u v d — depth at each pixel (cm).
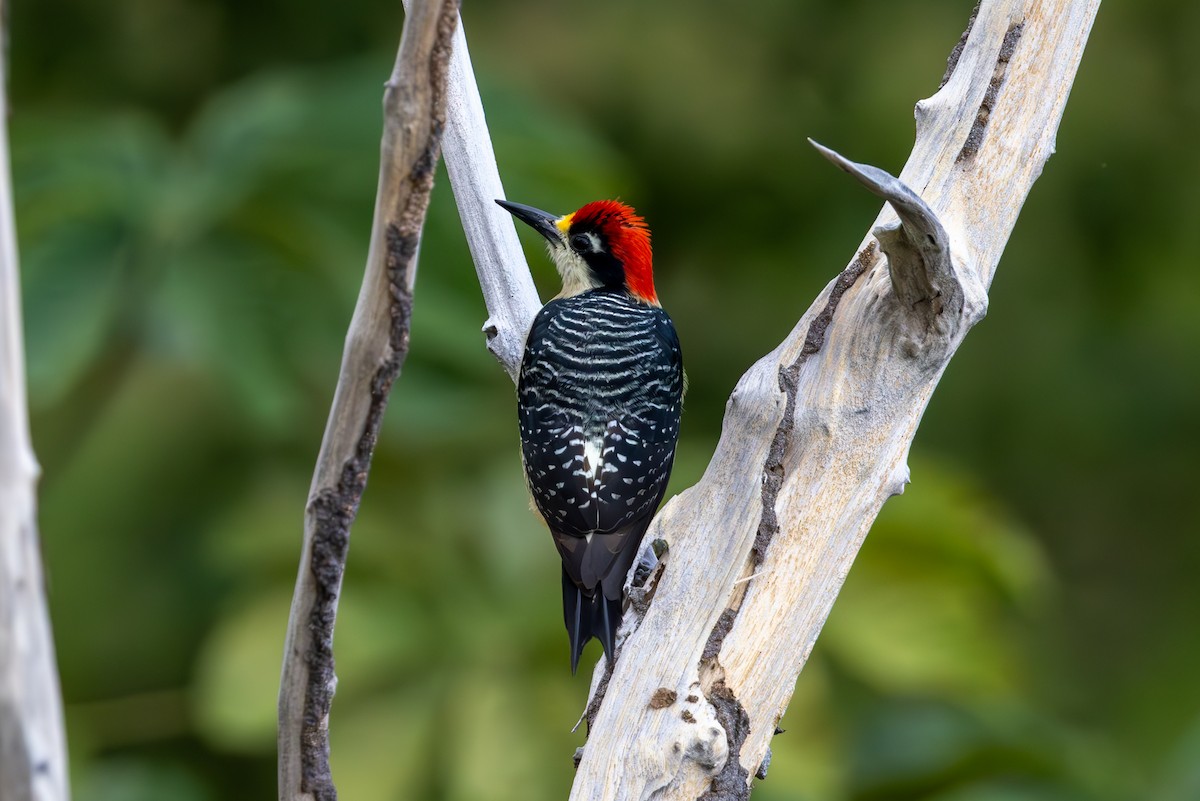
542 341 866
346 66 1275
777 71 1584
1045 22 736
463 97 859
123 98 1530
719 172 1578
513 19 1582
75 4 1526
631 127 1562
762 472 689
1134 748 1558
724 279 1623
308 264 1112
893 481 692
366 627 1196
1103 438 1616
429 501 1277
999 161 732
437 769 1180
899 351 686
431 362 1174
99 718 1341
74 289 1080
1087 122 1598
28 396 1035
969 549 1240
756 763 671
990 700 1229
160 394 1380
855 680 1309
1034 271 1611
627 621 711
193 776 1329
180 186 1132
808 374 695
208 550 1292
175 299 1080
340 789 1161
